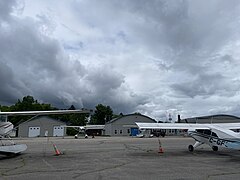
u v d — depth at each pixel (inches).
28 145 942.4
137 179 313.6
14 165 434.3
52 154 617.0
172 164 442.3
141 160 499.2
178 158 531.2
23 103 3459.6
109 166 420.2
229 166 420.2
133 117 2655.0
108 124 2679.6
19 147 605.0
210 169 389.1
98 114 4207.7
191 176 332.8
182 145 926.4
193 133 703.7
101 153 638.5
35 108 3484.3
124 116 2635.3
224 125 689.0
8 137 663.1
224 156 568.1
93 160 500.1
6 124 644.7
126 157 551.2
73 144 995.9
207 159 514.0
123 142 1129.4
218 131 627.8
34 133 2343.8
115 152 663.8
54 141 1253.1
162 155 588.7
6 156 578.2
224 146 605.9
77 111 613.3
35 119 2363.4
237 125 686.5
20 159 520.7
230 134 589.9
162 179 313.3
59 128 2453.2
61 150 725.3
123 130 2618.1
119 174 347.3
